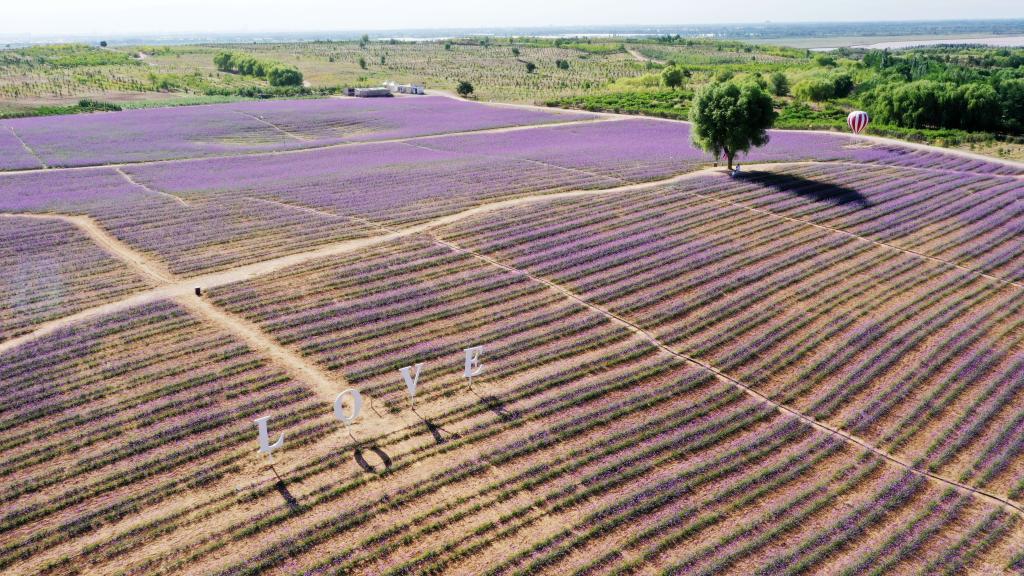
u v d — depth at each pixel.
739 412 25.73
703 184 53.50
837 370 28.73
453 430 24.17
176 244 40.69
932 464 23.08
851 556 19.12
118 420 24.19
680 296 34.94
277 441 22.59
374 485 21.47
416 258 38.78
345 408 25.22
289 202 50.00
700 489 21.72
